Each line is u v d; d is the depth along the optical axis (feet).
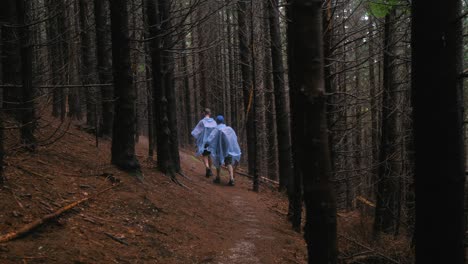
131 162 21.40
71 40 22.47
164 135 26.08
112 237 13.76
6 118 20.31
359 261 18.52
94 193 16.72
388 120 24.04
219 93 82.17
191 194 24.62
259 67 39.73
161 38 25.80
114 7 20.76
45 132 25.88
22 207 12.87
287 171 37.58
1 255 10.05
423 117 6.48
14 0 20.25
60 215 13.52
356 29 21.85
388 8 13.78
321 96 7.84
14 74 20.84
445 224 6.40
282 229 23.25
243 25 39.27
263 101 53.42
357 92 23.81
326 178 7.98
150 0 25.20
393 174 24.12
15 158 17.10
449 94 6.29
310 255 8.29
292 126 21.31
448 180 6.32
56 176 16.97
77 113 43.62
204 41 38.83
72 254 11.45
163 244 15.16
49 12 22.93
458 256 6.48
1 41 18.49
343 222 25.99
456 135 6.34
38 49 24.70
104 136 34.37
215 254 16.29
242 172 51.26
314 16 7.76
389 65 21.90
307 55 7.79
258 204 29.91
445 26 6.24
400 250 19.69
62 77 21.02
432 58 6.32
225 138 36.50
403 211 24.47
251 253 17.39
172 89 30.86
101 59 33.32
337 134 23.54
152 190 20.83
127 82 21.30
